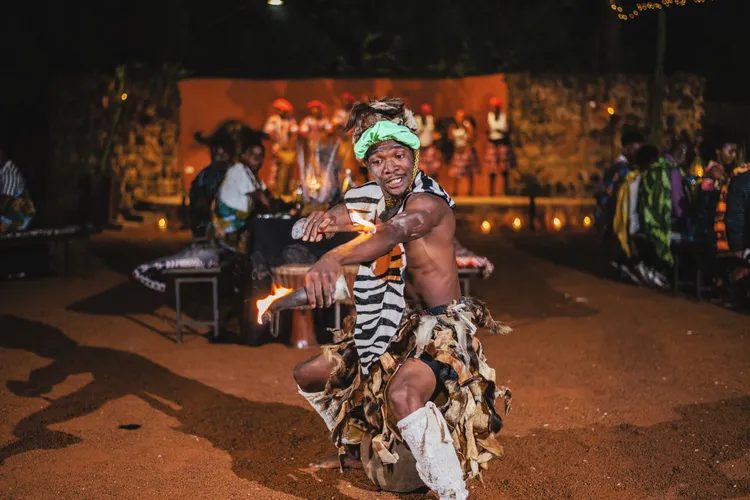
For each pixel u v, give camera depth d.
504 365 6.24
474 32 20.92
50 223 15.25
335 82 20.12
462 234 15.25
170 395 5.47
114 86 16.38
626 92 17.23
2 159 9.95
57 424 4.84
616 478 3.96
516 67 20.19
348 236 6.91
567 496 3.76
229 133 8.12
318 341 6.98
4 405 5.20
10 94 16.83
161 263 6.98
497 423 3.55
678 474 3.99
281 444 4.51
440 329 3.38
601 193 12.80
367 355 3.45
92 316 8.02
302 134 18.59
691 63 21.77
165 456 4.32
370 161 3.39
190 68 20.95
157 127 17.62
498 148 17.73
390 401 3.28
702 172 10.34
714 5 21.52
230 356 6.56
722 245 8.16
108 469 4.12
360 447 3.95
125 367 6.18
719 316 7.90
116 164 16.38
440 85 19.70
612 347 6.74
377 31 21.19
